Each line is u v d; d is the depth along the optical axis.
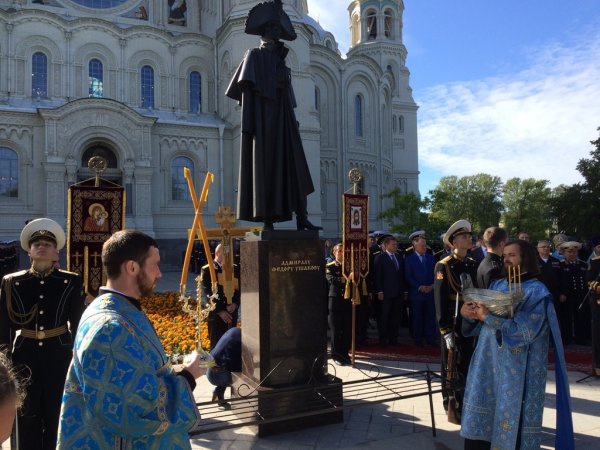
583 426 5.06
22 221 26.88
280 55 5.72
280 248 5.09
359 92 37.94
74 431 2.26
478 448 3.84
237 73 5.54
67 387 2.33
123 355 2.11
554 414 5.43
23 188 27.14
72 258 5.86
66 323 4.27
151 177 29.05
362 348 9.12
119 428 2.06
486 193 66.81
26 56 28.73
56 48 29.44
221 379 5.44
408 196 27.47
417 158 45.97
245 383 5.14
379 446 4.59
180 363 2.85
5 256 13.91
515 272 3.80
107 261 2.40
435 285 5.41
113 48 30.75
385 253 9.52
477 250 9.41
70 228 5.87
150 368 2.18
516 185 66.00
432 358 8.23
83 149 28.22
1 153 26.88
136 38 31.34
